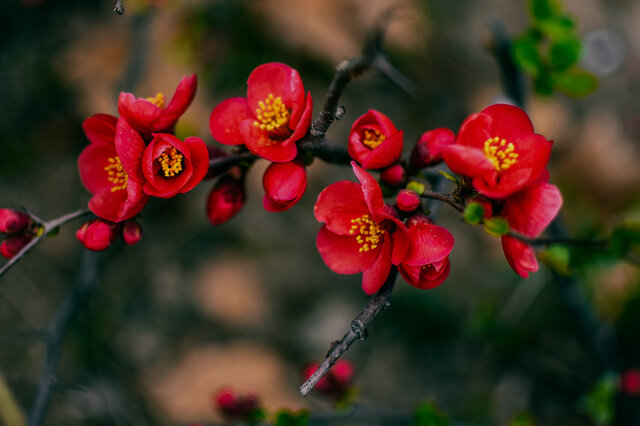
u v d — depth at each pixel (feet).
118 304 3.44
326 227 1.99
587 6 4.26
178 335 3.49
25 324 3.24
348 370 2.50
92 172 2.06
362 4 3.80
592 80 2.36
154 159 1.97
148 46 3.27
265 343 3.55
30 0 3.54
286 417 2.32
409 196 1.97
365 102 3.87
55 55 3.65
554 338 3.69
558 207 1.95
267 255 3.68
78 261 3.41
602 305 3.40
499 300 3.66
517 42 2.37
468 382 3.63
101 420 3.16
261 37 3.69
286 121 2.03
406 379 3.61
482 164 1.93
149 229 3.62
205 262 3.62
